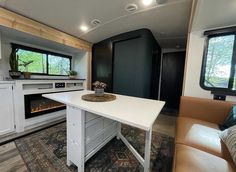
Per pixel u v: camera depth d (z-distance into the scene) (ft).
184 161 2.99
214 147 3.66
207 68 6.84
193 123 5.39
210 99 6.20
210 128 4.92
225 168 2.79
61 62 11.44
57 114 9.20
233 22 5.75
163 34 9.95
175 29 8.86
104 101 4.73
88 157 4.72
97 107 3.86
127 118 3.00
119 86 10.34
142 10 6.66
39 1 5.81
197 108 6.23
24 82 7.18
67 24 8.07
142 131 7.82
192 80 7.22
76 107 4.17
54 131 7.49
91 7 6.42
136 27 8.61
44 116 8.39
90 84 12.01
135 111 3.58
